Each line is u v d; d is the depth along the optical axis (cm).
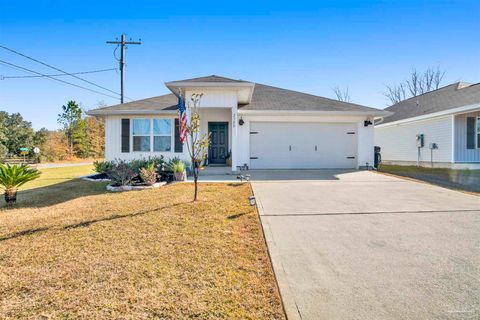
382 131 1912
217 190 746
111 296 244
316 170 1211
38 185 914
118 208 554
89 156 3594
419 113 1562
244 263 309
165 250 343
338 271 291
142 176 834
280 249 351
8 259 321
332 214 511
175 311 222
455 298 239
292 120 1238
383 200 623
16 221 471
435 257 323
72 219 480
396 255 330
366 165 1251
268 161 1242
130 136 1202
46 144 3144
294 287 260
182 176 934
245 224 447
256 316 217
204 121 1357
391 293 248
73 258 322
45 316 217
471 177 1002
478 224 446
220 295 245
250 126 1236
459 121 1348
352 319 213
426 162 1504
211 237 388
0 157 2630
